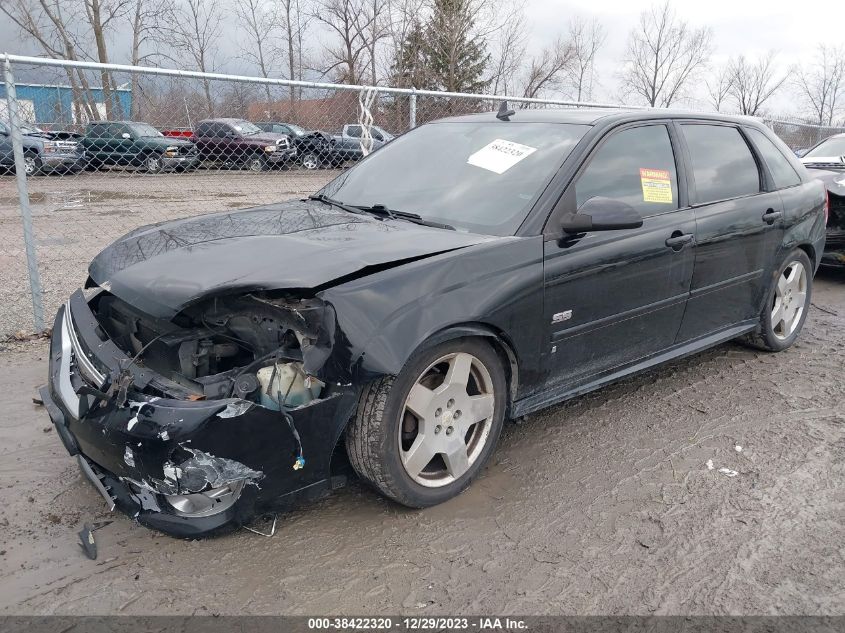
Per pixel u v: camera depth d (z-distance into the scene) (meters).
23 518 2.88
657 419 4.02
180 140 5.92
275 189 6.50
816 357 5.13
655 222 3.75
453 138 4.06
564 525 2.95
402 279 2.73
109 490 2.72
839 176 7.48
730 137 4.55
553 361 3.37
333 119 6.48
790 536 2.90
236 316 2.74
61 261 7.87
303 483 2.69
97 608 2.38
